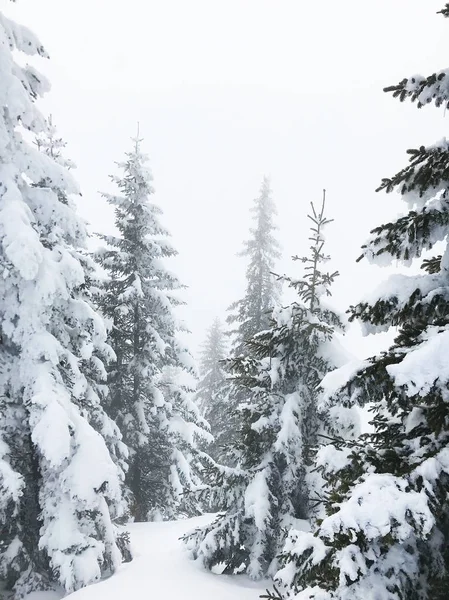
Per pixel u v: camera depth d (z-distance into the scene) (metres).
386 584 4.22
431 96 4.89
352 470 5.11
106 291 17.78
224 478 10.99
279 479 11.28
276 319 11.56
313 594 4.51
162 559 11.15
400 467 4.56
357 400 5.14
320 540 4.83
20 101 10.47
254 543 10.65
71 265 11.05
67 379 11.99
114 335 17.16
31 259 9.59
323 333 11.14
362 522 3.80
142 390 18.27
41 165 11.29
